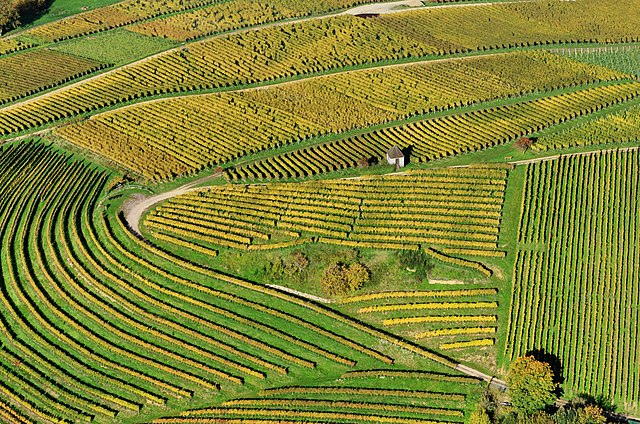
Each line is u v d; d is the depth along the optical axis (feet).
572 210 360.28
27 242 365.61
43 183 399.65
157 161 406.82
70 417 297.12
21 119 452.76
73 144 428.97
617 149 400.26
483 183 374.43
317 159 399.85
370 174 386.52
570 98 450.71
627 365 301.02
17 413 299.38
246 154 410.31
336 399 295.28
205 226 359.05
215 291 334.65
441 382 296.71
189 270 343.46
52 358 318.04
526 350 304.30
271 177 388.16
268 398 297.53
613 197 367.86
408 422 283.59
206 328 322.75
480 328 310.86
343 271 332.19
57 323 329.93
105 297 337.72
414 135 418.51
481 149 404.77
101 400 302.25
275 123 433.07
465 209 359.66
